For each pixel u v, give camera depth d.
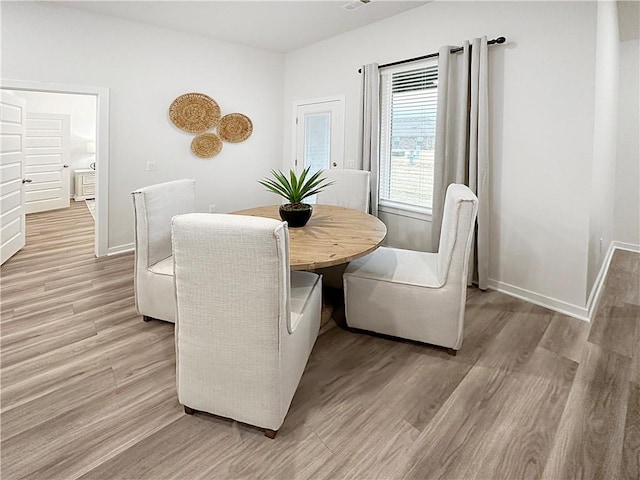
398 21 3.89
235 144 5.22
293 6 3.72
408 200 4.10
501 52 3.07
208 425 1.68
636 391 1.93
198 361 1.61
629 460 1.49
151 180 4.52
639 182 4.80
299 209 2.63
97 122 4.05
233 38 4.75
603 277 3.74
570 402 1.84
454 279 2.17
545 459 1.50
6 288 3.21
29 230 5.42
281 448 1.55
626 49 4.66
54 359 2.17
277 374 1.52
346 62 4.55
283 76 5.53
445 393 1.91
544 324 2.69
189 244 1.47
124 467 1.45
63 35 3.72
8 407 1.76
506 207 3.18
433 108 3.73
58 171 7.24
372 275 2.39
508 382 2.01
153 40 4.31
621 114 4.80
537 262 3.03
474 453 1.53
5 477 1.39
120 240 4.36
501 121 3.13
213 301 1.51
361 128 4.25
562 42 2.72
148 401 1.83
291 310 1.87
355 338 2.48
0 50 3.41
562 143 2.80
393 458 1.50
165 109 4.51
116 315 2.75
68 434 1.61
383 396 1.89
